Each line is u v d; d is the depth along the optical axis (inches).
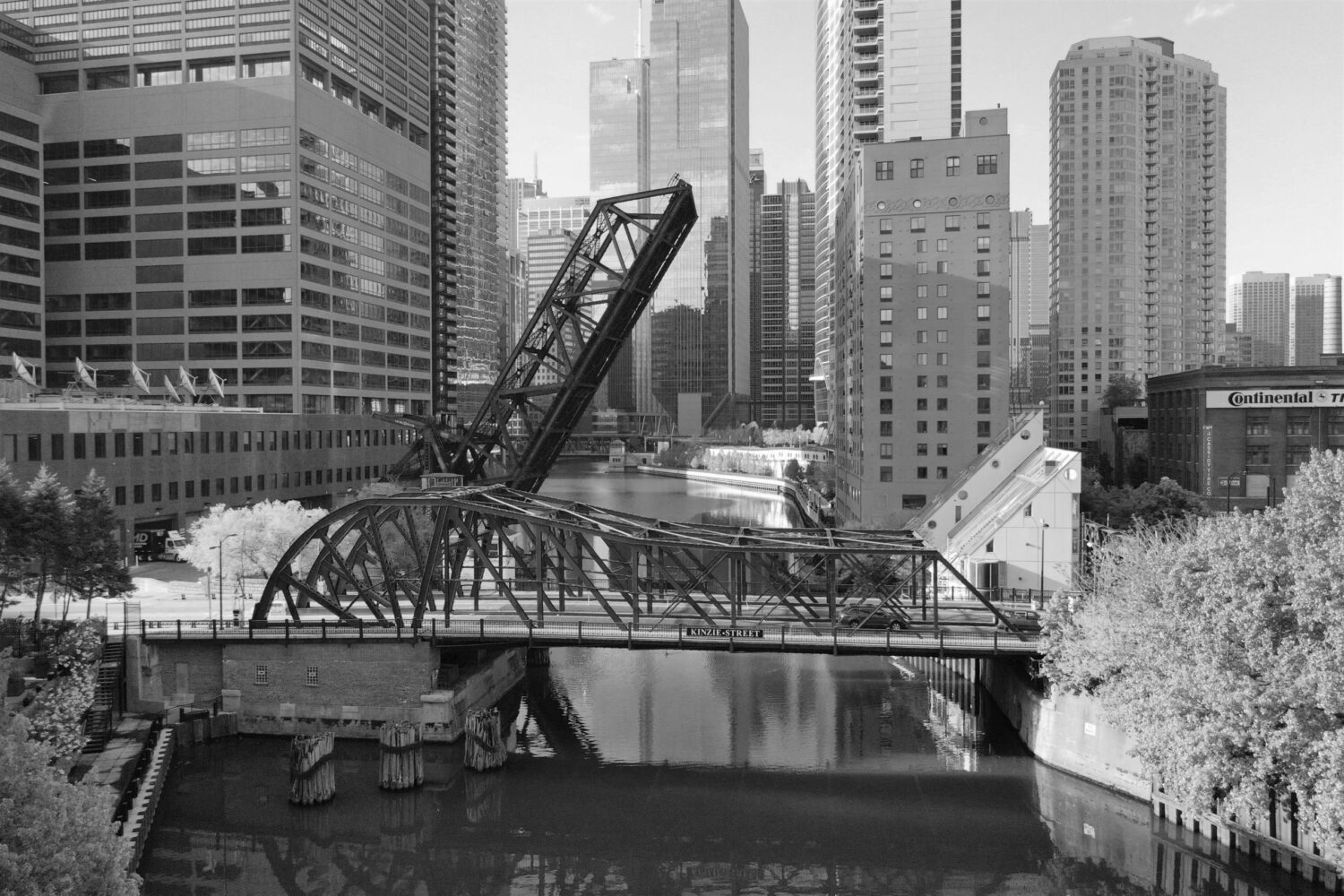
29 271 4918.8
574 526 2122.3
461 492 2299.5
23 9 5487.2
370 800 1859.0
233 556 2760.8
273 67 5226.4
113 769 1813.5
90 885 983.0
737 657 3043.8
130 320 5280.5
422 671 2142.0
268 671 2186.3
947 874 1574.8
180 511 3900.1
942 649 1996.8
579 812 1815.9
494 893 1531.7
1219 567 1467.8
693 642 2053.4
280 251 5142.7
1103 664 1744.6
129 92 5265.8
